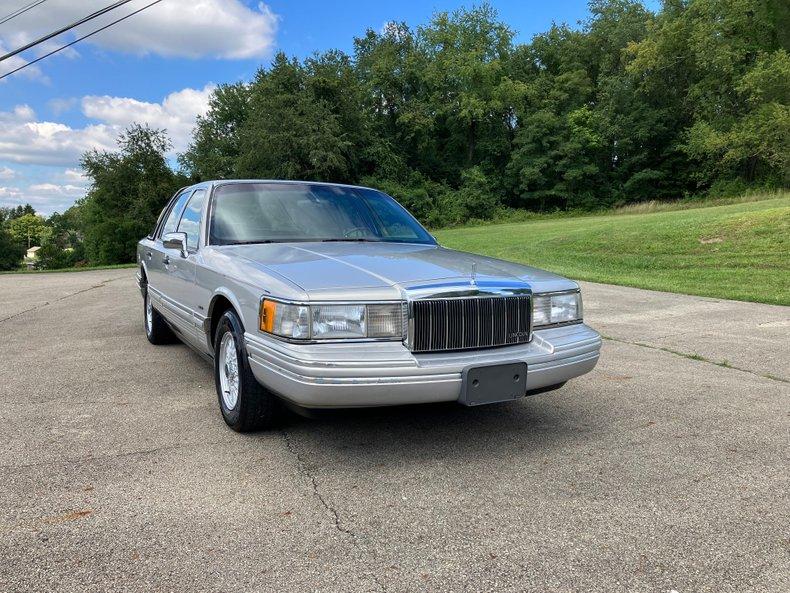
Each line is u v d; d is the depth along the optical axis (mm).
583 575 2373
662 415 4375
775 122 39375
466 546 2580
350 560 2471
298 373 3139
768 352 6480
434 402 3289
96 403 4602
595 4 63469
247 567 2420
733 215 19219
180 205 5887
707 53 45000
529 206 60781
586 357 3779
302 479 3246
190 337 4953
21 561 2449
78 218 67125
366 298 3277
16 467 3375
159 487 3133
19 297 11867
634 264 16109
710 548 2574
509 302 3572
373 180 56312
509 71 64562
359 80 63750
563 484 3199
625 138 55156
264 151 51031
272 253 4086
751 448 3729
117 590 2262
